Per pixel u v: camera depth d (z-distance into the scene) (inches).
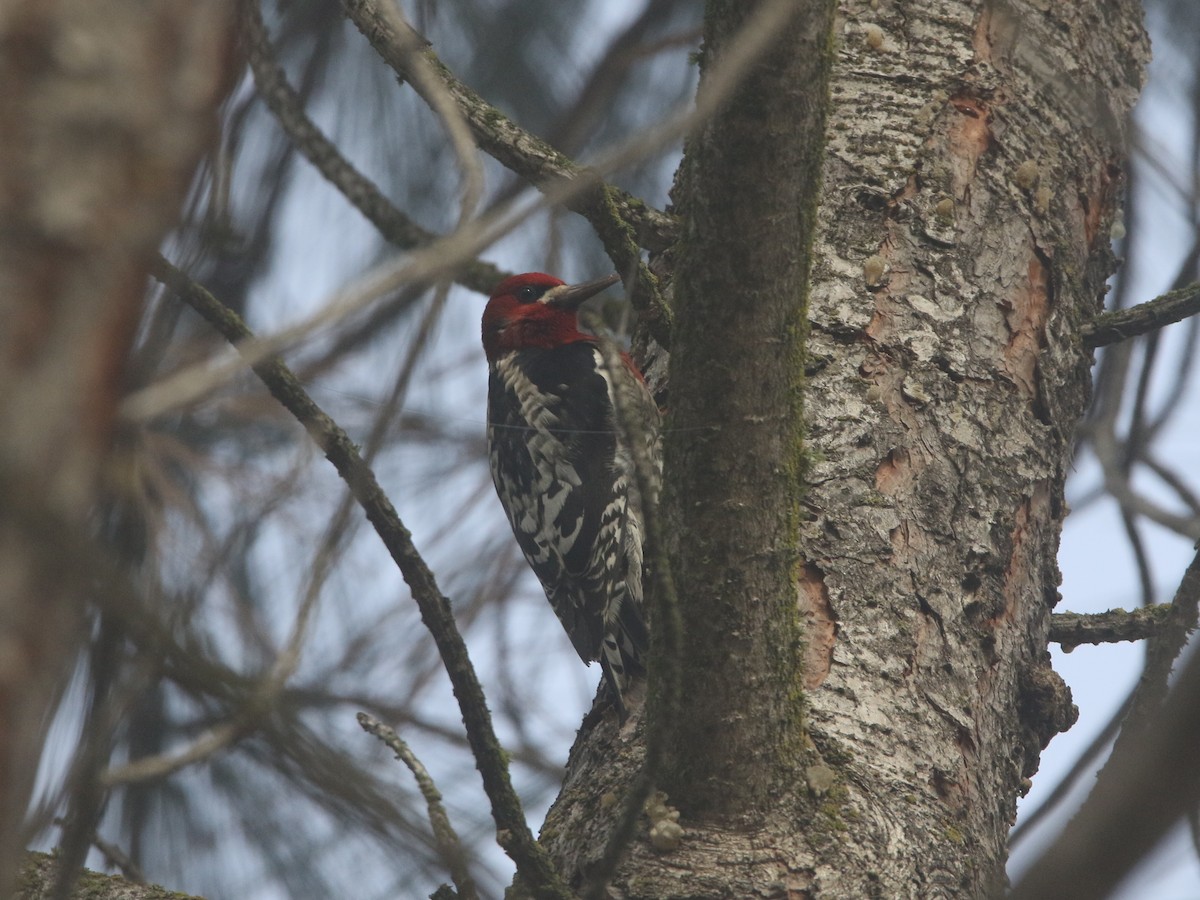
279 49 332.2
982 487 258.4
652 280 242.2
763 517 201.9
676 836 209.5
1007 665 251.0
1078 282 288.2
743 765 209.0
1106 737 253.3
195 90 89.7
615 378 176.1
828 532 246.4
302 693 136.3
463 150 146.6
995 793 238.1
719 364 198.1
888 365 264.2
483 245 114.9
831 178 281.1
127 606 104.7
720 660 204.4
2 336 80.4
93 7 84.9
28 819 103.4
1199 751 96.3
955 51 293.1
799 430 204.4
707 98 121.6
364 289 108.9
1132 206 329.4
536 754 313.7
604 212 244.1
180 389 97.6
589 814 226.1
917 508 251.9
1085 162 296.8
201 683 119.3
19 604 81.6
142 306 88.6
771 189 187.3
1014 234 281.4
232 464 247.4
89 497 84.5
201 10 90.6
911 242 275.3
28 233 81.4
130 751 200.4
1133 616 279.9
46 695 85.1
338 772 127.3
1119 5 314.3
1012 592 256.5
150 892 213.9
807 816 211.6
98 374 84.3
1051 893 101.0
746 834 210.1
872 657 235.6
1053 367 276.4
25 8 82.8
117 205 84.6
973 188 282.4
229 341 204.1
